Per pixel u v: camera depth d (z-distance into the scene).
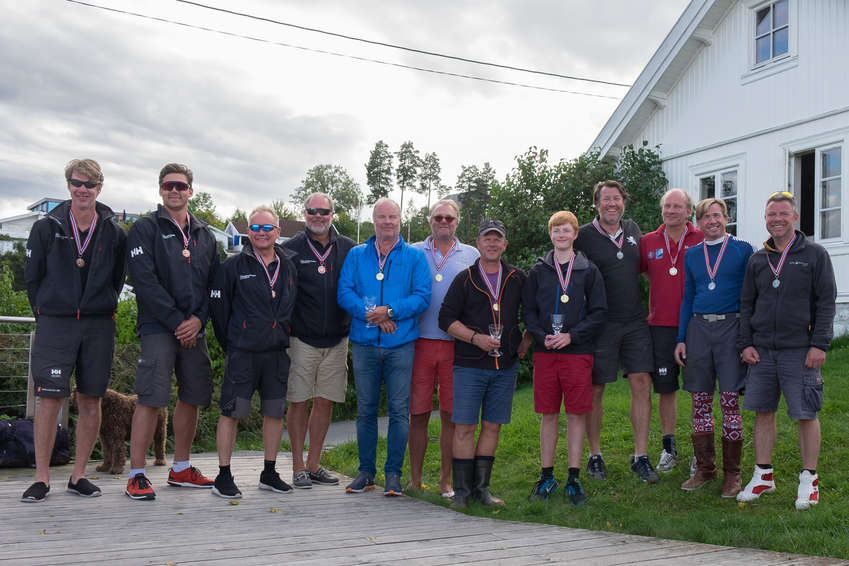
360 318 5.30
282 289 5.29
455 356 5.25
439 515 4.81
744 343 5.15
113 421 6.05
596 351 5.75
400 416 5.42
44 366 4.71
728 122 12.46
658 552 3.78
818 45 10.91
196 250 5.10
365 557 3.47
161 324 4.95
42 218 4.80
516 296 5.30
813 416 4.84
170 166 5.04
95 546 3.54
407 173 99.62
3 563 3.18
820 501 4.87
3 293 11.26
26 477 5.69
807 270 4.89
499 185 15.30
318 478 5.95
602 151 14.84
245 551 3.51
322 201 5.55
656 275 5.87
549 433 5.41
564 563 3.47
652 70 13.49
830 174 10.96
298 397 5.56
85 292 4.79
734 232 12.48
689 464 6.03
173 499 4.93
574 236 5.36
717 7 12.35
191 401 5.21
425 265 5.46
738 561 3.59
